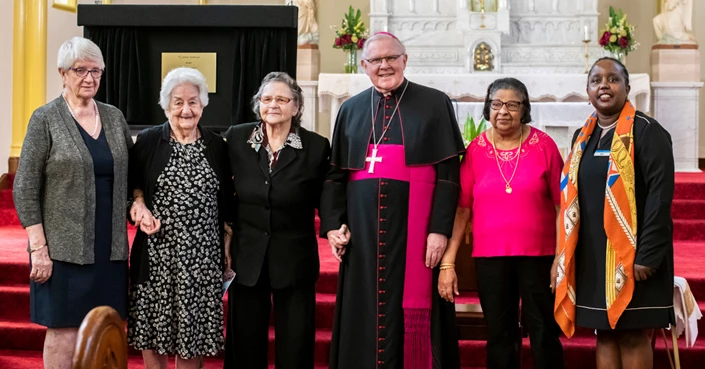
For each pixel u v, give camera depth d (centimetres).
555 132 845
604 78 333
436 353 341
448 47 1059
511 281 354
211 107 520
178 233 341
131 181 359
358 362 344
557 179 354
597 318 327
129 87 513
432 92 357
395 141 348
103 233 338
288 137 357
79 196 330
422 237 345
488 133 366
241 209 357
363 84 882
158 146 349
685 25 1006
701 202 749
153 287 344
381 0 1067
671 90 983
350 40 969
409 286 342
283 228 354
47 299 331
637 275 320
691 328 387
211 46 516
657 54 1002
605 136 339
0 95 864
